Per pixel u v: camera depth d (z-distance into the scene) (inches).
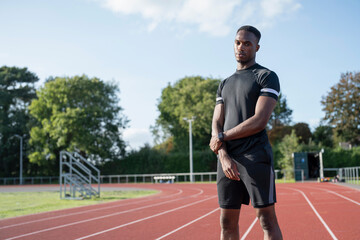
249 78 96.7
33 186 1504.7
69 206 516.1
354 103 1707.7
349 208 382.9
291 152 1346.0
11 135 1927.9
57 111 1660.9
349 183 940.6
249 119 90.9
